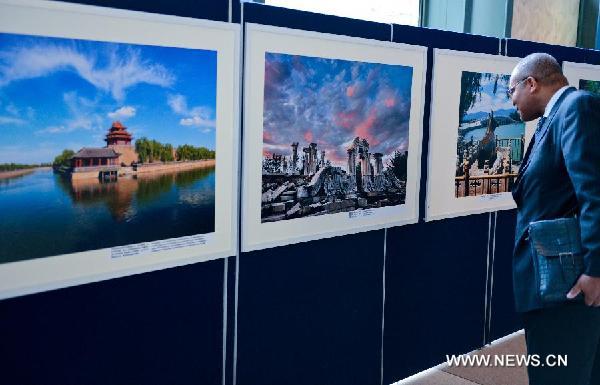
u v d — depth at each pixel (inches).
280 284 105.2
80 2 74.5
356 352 119.7
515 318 157.3
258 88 96.1
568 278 84.4
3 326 74.1
